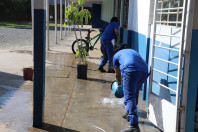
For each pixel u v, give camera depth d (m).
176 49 3.75
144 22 5.70
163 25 4.62
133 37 6.92
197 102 4.25
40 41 3.81
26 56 10.02
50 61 9.26
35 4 3.72
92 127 4.17
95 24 30.77
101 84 6.66
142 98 5.59
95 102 5.32
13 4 34.31
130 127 3.91
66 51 11.58
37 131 3.92
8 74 7.31
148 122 4.45
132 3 7.00
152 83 4.79
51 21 39.12
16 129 3.96
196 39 3.56
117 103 5.32
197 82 3.67
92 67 8.66
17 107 4.91
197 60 3.61
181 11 4.01
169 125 3.76
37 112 4.05
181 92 3.59
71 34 19.97
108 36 7.52
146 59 5.29
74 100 5.39
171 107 3.71
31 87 6.23
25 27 25.14
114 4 11.91
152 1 5.10
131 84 3.91
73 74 7.58
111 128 4.16
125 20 9.05
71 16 7.02
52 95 5.64
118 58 4.18
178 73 3.51
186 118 3.74
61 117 4.50
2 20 34.03
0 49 11.51
